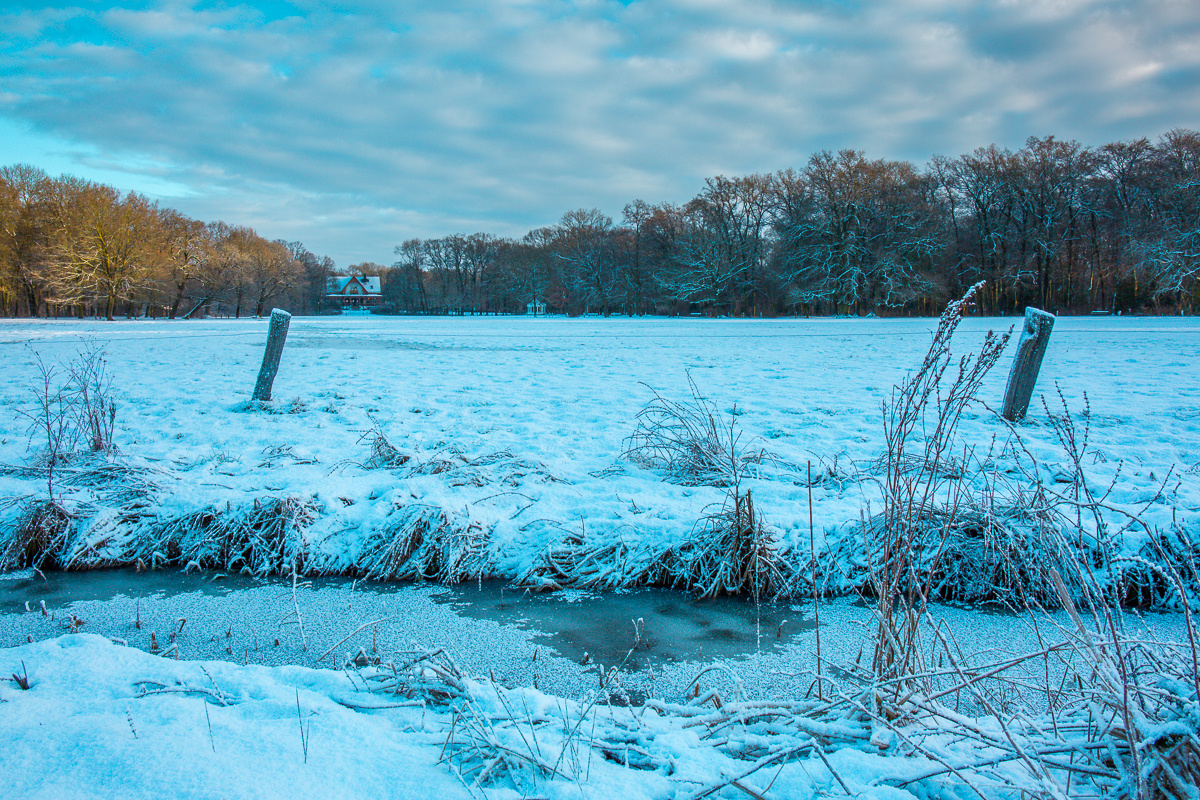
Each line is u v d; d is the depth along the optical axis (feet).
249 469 18.25
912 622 7.93
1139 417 23.94
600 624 12.25
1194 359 42.68
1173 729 5.21
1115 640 5.89
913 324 113.80
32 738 6.55
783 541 13.85
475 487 16.75
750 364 45.06
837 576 13.43
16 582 13.65
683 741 7.11
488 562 14.12
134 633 11.71
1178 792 5.17
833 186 160.56
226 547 14.61
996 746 6.13
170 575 14.10
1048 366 39.75
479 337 80.74
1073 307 161.79
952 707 8.45
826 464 18.78
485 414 26.32
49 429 18.61
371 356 51.42
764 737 7.07
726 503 14.70
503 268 288.10
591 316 233.96
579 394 31.22
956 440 21.06
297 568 14.15
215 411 26.50
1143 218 137.90
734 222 196.13
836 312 174.40
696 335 83.35
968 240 169.78
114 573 14.16
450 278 337.11
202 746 6.48
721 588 13.51
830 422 24.44
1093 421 23.41
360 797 5.89
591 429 23.50
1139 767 5.10
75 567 14.25
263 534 14.69
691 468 18.06
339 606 12.82
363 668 9.07
